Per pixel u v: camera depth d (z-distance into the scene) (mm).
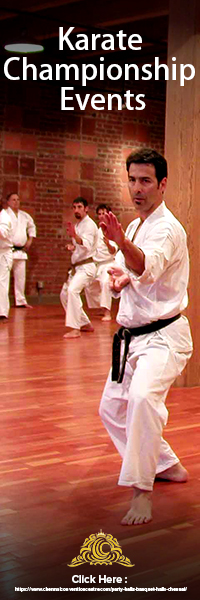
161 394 3246
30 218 13000
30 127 13406
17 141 13281
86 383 6367
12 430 4793
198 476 3939
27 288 13602
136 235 3324
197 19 6172
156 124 15062
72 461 4172
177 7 6270
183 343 3391
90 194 14266
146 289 3326
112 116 14406
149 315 3312
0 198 13141
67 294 9602
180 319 3402
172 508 3451
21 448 4398
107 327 10336
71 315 9211
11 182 13266
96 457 4254
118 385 3479
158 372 3244
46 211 13727
